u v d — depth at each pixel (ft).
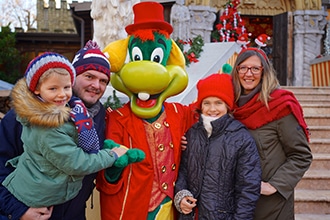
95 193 9.61
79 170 6.07
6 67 47.55
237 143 7.63
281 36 40.73
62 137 6.02
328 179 13.97
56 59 6.04
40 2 78.23
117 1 14.01
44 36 55.57
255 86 8.16
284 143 7.91
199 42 22.74
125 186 7.70
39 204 6.21
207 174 7.68
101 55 7.48
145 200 7.77
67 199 6.40
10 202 6.26
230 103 8.02
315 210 12.76
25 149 6.26
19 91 6.10
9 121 6.73
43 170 6.15
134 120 8.17
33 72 5.97
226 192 7.59
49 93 6.00
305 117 18.89
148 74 7.78
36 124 5.98
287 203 7.99
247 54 8.08
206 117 8.02
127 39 8.62
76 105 6.39
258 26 50.57
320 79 32.71
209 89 7.95
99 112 7.64
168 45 8.59
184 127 8.71
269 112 7.89
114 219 7.64
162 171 8.00
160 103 8.25
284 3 41.73
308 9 39.47
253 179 7.46
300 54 39.75
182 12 32.30
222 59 21.22
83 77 7.24
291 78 40.29
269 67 8.09
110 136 7.78
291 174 7.77
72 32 62.95
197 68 20.20
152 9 8.40
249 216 7.34
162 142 8.14
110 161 6.54
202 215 7.68
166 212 7.95
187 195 7.72
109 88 13.30
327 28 39.52
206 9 36.83
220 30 29.19
